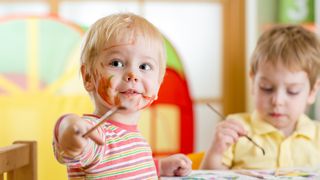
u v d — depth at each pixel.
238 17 2.79
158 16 2.74
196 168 1.24
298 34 1.19
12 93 1.65
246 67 2.79
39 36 1.72
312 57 1.16
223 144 1.11
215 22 2.80
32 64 1.69
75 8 2.65
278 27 1.25
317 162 1.16
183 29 2.77
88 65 0.68
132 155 0.67
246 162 1.16
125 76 0.67
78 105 1.65
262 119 1.19
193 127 1.97
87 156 0.60
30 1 2.62
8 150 0.69
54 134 0.54
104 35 0.67
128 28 0.68
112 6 2.69
